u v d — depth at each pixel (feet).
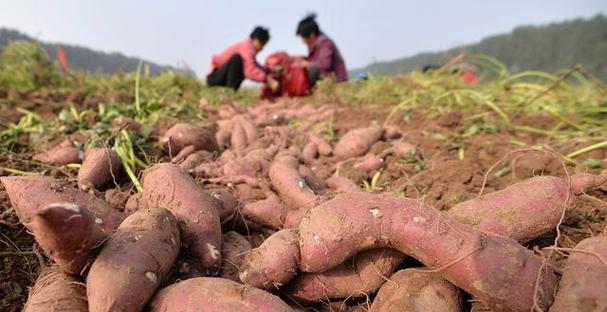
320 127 14.92
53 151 9.57
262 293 4.58
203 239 5.67
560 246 6.04
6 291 5.74
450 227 4.90
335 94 23.02
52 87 19.27
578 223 6.55
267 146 12.00
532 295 4.48
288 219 6.72
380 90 21.68
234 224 7.07
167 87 22.13
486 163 9.77
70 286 4.72
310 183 8.53
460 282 4.72
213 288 4.54
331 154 11.75
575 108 13.98
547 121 13.24
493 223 5.65
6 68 18.78
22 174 8.63
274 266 5.14
